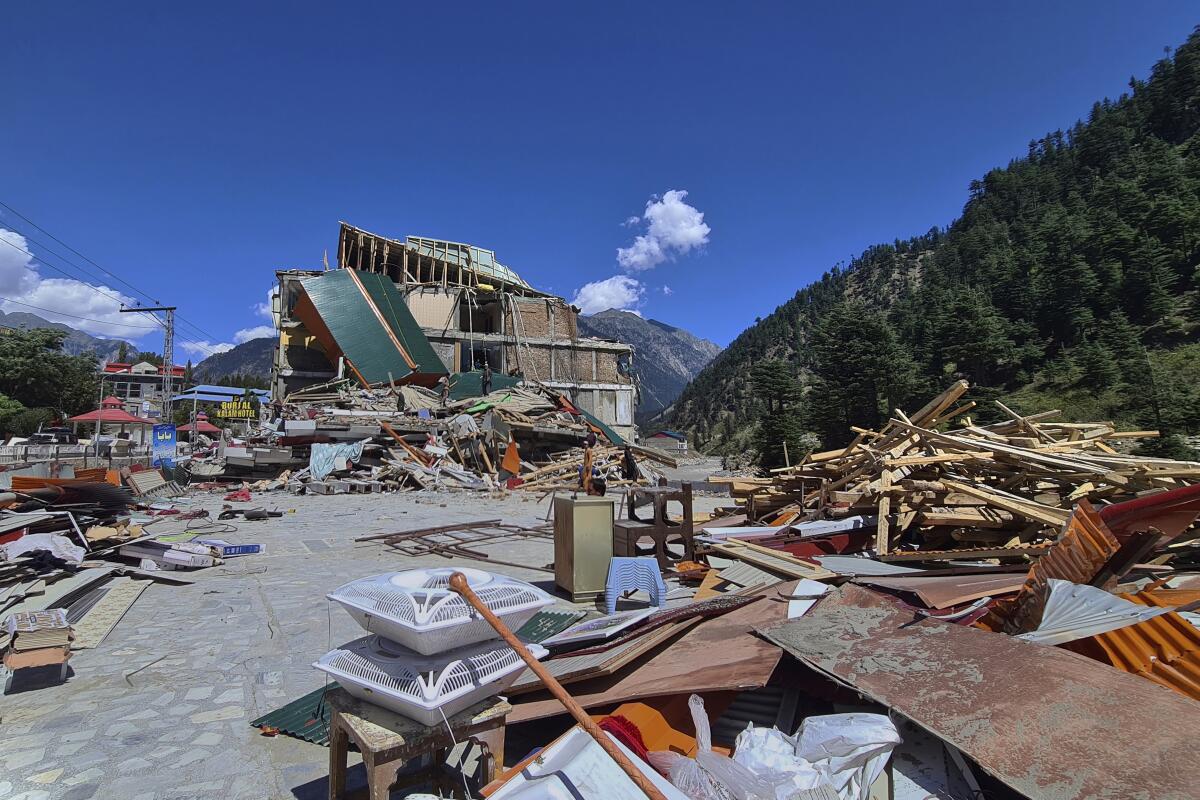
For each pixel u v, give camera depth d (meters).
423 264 47.22
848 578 5.57
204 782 3.51
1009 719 2.74
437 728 2.78
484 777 3.01
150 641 6.07
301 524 14.60
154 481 18.98
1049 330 93.56
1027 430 8.55
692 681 3.45
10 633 5.25
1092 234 105.81
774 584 5.66
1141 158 138.38
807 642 3.77
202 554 9.58
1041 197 179.38
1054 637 3.46
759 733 3.07
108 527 9.89
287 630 6.45
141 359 154.00
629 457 27.34
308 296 35.25
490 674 2.90
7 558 7.00
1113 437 8.38
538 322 46.84
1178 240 96.19
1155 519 4.60
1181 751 2.36
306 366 38.66
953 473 7.72
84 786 3.46
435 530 13.51
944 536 7.36
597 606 7.05
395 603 2.85
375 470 22.38
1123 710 2.67
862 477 8.20
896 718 3.39
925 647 3.50
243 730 4.18
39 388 63.91
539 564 10.09
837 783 2.73
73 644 5.83
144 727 4.21
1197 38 162.62
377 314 36.12
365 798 3.09
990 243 164.00
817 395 74.19
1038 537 6.60
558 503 7.70
